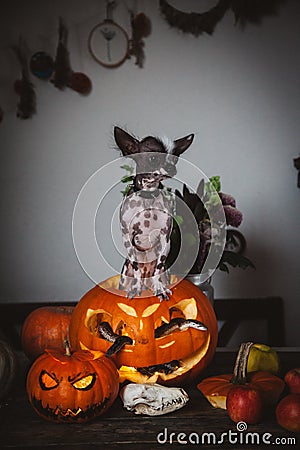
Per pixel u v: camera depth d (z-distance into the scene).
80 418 1.17
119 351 1.33
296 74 2.63
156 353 1.33
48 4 2.58
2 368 1.32
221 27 2.62
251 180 2.63
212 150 2.62
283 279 2.65
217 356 1.70
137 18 2.58
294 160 2.60
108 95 2.60
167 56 2.61
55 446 1.08
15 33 2.58
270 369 1.40
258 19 2.62
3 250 2.62
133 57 2.60
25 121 2.60
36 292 2.63
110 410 1.26
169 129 2.62
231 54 2.62
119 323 1.35
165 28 2.60
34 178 2.62
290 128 2.63
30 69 2.58
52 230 2.62
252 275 2.65
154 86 2.61
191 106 2.62
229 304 2.59
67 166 2.62
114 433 1.13
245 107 2.63
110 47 2.59
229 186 2.63
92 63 2.59
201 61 2.62
